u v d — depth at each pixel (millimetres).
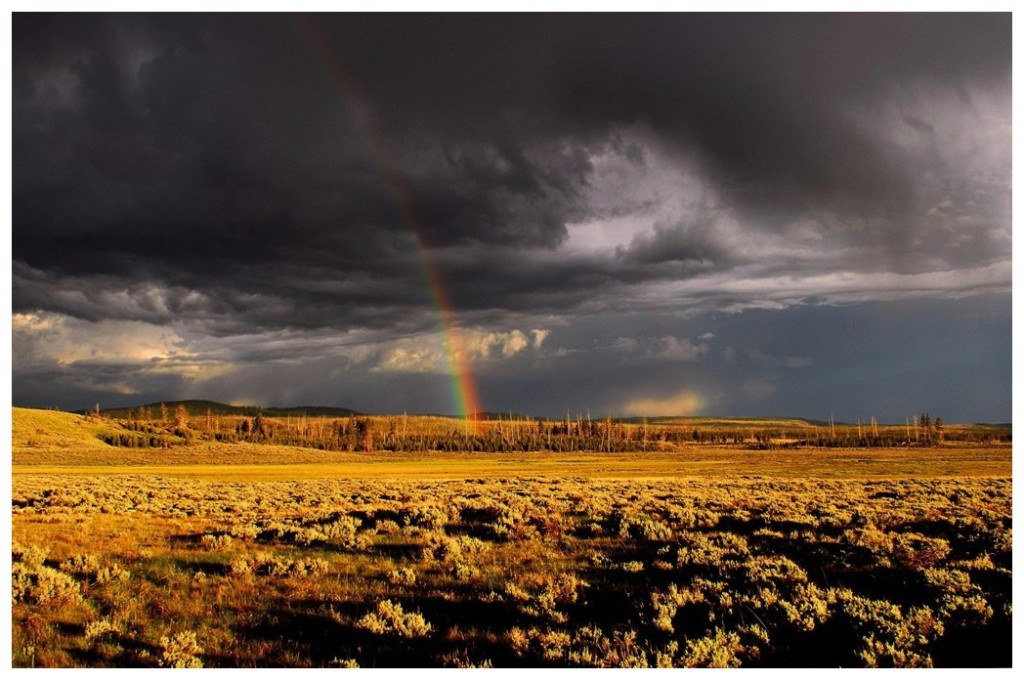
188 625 10586
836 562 13758
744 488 33938
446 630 10352
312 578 13297
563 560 14742
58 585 11695
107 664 9094
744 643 9625
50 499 25344
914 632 9656
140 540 16766
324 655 9438
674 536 16625
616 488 34219
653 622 10312
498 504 22594
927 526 17375
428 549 15352
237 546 16172
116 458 113438
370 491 34312
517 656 9312
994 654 9148
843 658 9141
